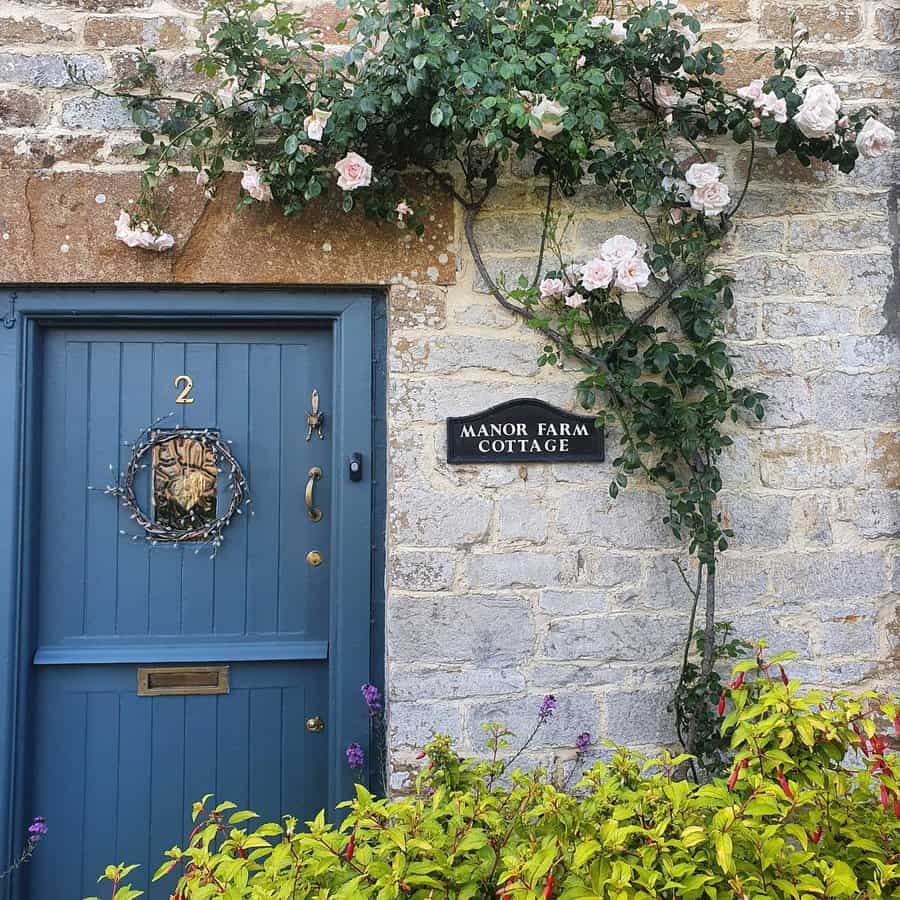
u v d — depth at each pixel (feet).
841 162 7.77
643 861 4.39
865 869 5.05
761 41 8.18
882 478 8.08
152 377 8.30
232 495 8.29
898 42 8.24
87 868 8.04
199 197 7.72
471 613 7.80
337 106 6.97
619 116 7.98
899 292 8.14
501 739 7.64
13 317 7.80
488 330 7.89
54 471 8.18
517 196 7.95
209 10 7.32
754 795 4.65
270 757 8.24
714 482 7.57
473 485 7.84
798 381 8.06
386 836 4.62
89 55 7.72
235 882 4.61
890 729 7.95
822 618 8.02
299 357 8.43
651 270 7.71
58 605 8.13
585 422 7.90
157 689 8.18
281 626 8.32
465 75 6.66
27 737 7.90
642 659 7.91
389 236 7.83
